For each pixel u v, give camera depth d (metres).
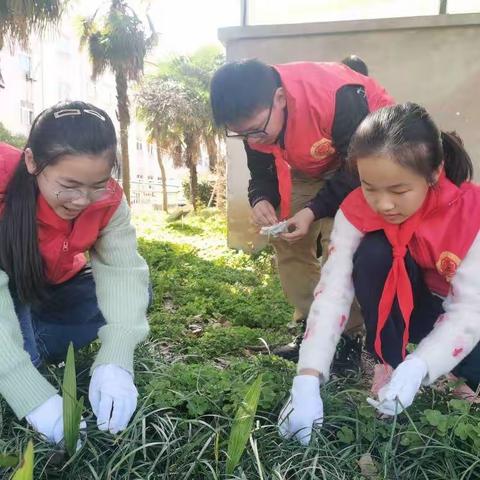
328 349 1.92
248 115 2.35
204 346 3.01
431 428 1.79
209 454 1.72
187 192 21.50
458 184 1.93
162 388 1.97
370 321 2.04
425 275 2.07
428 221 1.90
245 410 1.54
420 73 5.97
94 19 12.77
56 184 1.65
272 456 1.74
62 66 23.73
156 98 18.81
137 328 1.90
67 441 1.60
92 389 1.76
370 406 1.86
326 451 1.73
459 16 5.78
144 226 12.17
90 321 2.28
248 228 6.93
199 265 5.92
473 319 1.81
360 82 2.59
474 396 2.00
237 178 6.91
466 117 5.90
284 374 2.30
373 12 6.20
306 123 2.44
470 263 1.85
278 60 6.34
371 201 1.81
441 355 1.78
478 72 5.84
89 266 2.35
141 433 1.77
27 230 1.75
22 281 1.84
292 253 2.88
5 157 1.81
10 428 1.83
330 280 2.02
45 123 1.63
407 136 1.70
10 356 1.67
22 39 7.27
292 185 2.89
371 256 1.98
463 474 1.62
